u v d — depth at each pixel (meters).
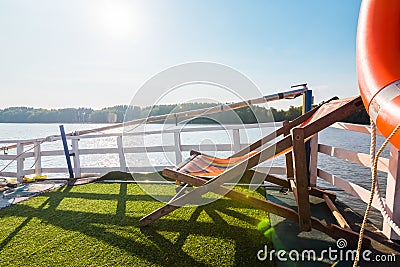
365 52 1.59
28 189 4.30
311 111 3.04
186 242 2.19
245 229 2.42
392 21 1.57
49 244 2.24
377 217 2.65
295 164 1.96
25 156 5.10
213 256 1.96
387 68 1.45
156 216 2.50
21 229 2.57
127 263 1.90
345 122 2.95
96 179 4.84
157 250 2.07
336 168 5.03
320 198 3.21
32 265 1.92
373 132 1.50
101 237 2.34
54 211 3.11
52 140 5.21
